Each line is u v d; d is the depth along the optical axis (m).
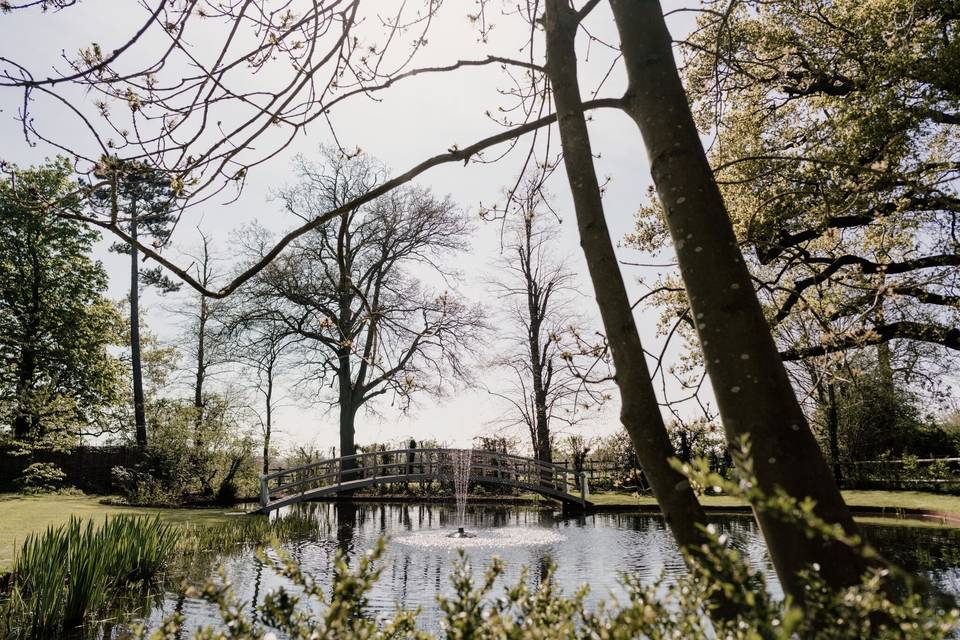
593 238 1.70
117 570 6.36
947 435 20.78
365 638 1.36
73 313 22.44
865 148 8.36
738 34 9.46
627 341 1.59
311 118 2.84
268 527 11.96
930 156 10.70
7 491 18.64
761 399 1.37
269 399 24.72
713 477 1.00
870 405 20.47
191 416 19.25
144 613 5.71
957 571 7.10
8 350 21.03
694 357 8.62
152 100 2.65
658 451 1.49
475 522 14.80
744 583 1.17
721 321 1.46
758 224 7.27
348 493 23.23
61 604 5.17
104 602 5.82
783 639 0.86
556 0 2.01
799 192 3.40
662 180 1.65
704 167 1.64
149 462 18.69
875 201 7.72
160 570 7.59
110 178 2.44
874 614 1.16
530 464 21.66
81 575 5.43
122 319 25.12
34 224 20.77
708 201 1.59
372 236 21.67
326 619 1.33
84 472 21.12
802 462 1.31
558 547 10.35
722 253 1.52
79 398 22.23
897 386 19.95
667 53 1.78
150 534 7.35
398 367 21.44
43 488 18.91
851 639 1.06
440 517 16.11
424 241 22.62
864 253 9.88
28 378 21.17
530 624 1.36
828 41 9.83
